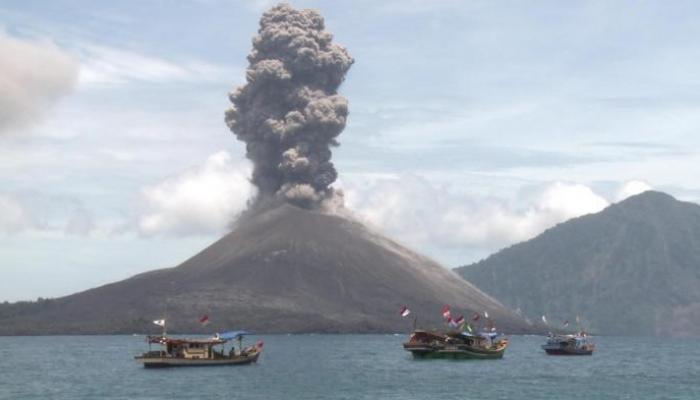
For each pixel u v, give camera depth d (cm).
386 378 18025
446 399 14688
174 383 16825
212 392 15412
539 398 14988
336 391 15638
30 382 17475
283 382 17012
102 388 16138
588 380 18350
